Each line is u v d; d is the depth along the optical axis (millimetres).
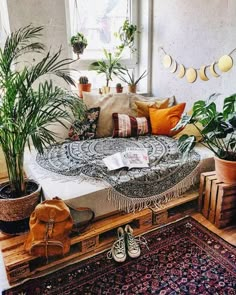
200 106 2035
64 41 2791
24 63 2625
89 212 1841
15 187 1802
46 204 1643
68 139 2740
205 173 2186
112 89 3400
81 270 1685
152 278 1621
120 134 2766
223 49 2402
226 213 2039
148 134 2859
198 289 1542
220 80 2492
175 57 2994
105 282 1599
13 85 1628
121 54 3365
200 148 2512
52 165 2191
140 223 2000
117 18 3281
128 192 1984
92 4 3094
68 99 1754
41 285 1578
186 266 1703
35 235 1609
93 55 3260
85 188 1879
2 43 2680
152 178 2068
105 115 2844
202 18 2566
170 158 2291
